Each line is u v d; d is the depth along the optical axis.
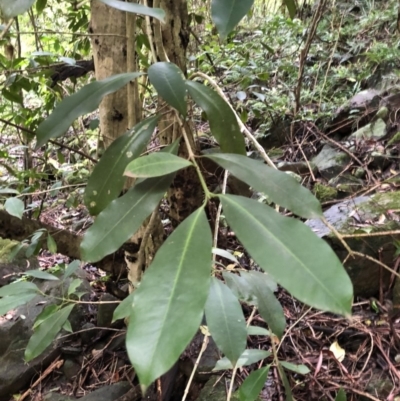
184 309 0.36
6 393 1.33
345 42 2.77
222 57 2.05
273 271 0.37
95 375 1.35
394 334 1.21
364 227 1.34
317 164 2.06
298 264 0.37
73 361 1.39
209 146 1.99
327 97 2.49
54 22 2.01
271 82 2.56
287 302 1.39
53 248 1.05
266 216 0.40
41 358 1.37
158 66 0.53
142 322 0.36
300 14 2.93
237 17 0.48
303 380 1.16
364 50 2.65
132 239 1.08
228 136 0.59
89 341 1.43
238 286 0.74
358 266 1.32
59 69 1.30
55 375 1.38
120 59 1.04
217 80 1.98
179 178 1.09
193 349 1.22
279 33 2.71
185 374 1.21
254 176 0.46
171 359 0.34
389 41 2.57
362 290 1.35
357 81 2.45
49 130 0.57
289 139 2.29
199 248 0.39
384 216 1.41
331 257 0.38
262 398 1.11
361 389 1.12
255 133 2.37
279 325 0.71
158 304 0.36
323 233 1.36
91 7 1.02
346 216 1.43
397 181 1.70
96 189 0.57
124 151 0.57
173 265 0.38
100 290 1.57
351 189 1.81
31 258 1.68
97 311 1.48
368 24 2.76
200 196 1.15
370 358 1.19
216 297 0.64
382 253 1.31
